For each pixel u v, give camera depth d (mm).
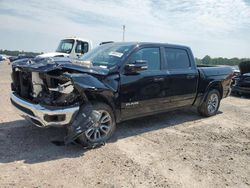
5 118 5836
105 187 3262
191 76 6152
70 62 4293
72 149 4340
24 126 5332
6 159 3846
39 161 3846
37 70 4008
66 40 13766
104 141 4578
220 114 7527
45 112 3930
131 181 3443
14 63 4633
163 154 4379
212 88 7008
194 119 6797
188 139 5195
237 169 3988
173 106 5945
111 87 4531
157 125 6059
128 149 4504
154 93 5316
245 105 9258
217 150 4699
